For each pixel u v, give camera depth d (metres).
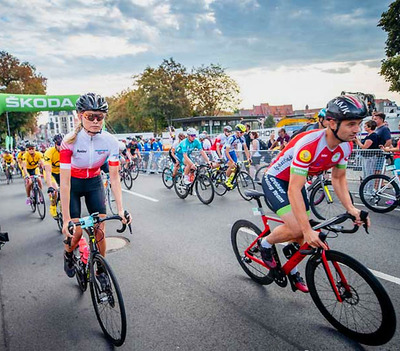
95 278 2.15
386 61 23.11
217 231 4.37
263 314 2.33
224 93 38.47
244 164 7.87
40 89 39.31
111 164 2.43
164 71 34.78
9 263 3.66
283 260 3.29
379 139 5.62
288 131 14.05
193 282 2.90
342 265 1.97
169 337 2.11
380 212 4.83
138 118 41.19
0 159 18.42
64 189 2.19
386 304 1.75
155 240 4.12
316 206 4.99
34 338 2.20
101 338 2.16
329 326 2.14
